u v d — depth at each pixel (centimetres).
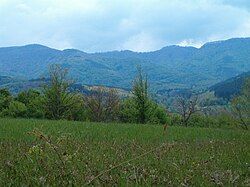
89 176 685
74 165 823
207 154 1340
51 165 782
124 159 1069
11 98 9575
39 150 889
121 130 2877
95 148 1335
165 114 9000
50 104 7562
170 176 812
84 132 2448
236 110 6675
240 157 1267
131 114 7475
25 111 8681
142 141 1931
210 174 843
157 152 1175
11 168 779
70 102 7625
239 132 3331
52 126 2906
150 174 816
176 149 1416
